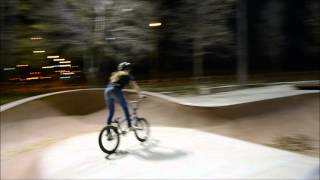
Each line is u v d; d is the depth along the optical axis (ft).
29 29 73.00
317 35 117.50
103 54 73.97
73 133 37.78
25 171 25.54
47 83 121.80
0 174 25.49
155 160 26.94
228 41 92.02
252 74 131.34
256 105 44.45
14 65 78.13
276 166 25.84
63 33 71.05
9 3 68.80
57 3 68.90
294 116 45.01
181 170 24.70
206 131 39.55
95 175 23.81
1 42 72.33
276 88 79.77
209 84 93.04
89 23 69.62
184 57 133.80
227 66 151.43
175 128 39.75
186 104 42.80
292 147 38.42
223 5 81.05
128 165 25.72
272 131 41.70
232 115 42.34
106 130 27.94
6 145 30.73
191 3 80.64
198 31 82.74
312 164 26.37
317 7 113.29
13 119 33.88
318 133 42.68
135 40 73.26
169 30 88.17
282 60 146.20
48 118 38.50
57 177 23.66
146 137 32.91
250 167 25.53
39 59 80.79
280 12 130.72
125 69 29.07
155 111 43.34
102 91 45.52
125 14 71.51
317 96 49.42
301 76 121.39
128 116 29.58
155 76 127.85
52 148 30.83
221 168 25.23
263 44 136.05
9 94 79.25
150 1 77.71
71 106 42.80
